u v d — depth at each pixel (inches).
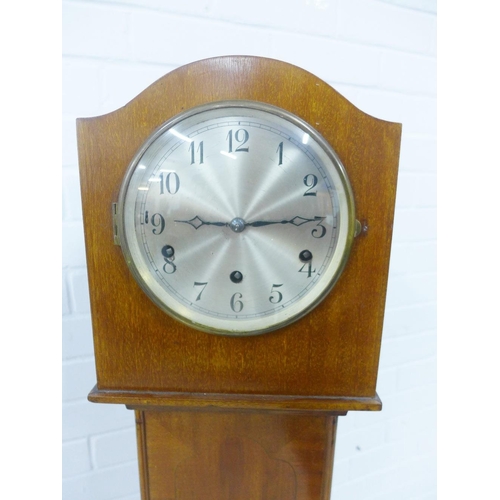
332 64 30.5
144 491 24.5
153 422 23.4
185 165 19.5
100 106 27.7
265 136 19.3
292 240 20.1
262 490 24.7
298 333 21.1
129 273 20.5
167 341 21.1
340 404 21.2
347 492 39.2
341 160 19.7
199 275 20.4
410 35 31.8
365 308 20.9
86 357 30.9
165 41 27.6
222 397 21.4
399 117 32.8
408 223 34.7
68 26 26.4
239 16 28.3
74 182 28.4
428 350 38.3
